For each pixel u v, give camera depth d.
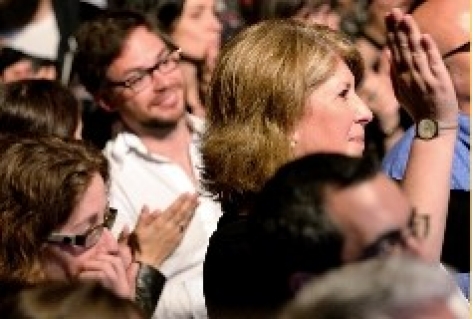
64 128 5.34
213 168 4.07
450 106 3.95
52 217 4.24
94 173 4.35
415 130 4.00
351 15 6.28
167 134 5.74
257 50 4.02
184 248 5.22
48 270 4.29
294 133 3.98
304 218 3.08
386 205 3.08
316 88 3.97
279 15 6.25
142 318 2.99
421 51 3.96
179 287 5.15
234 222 3.76
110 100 5.78
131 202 5.55
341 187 3.08
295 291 3.11
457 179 4.75
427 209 3.88
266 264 3.16
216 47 6.59
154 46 5.75
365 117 4.05
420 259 3.04
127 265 4.71
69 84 6.78
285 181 3.16
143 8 6.55
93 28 5.80
